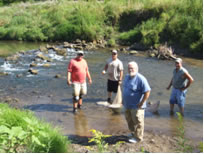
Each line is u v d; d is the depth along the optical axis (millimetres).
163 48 15828
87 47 19125
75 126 6219
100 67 12906
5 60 14469
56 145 4465
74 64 7109
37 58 14867
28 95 8688
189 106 7625
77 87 7125
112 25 23141
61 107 7609
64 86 9789
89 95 8742
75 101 7152
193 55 15914
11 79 10727
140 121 5191
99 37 21359
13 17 26922
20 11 28031
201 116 6875
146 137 5559
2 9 30000
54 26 23688
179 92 6852
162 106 7680
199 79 10641
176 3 20453
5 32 24188
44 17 25797
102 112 7223
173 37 17828
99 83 10133
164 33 18359
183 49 16703
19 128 4172
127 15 23156
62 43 21344
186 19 17844
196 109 7383
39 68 12750
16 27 24375
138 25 21438
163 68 12742
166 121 6559
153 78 10852
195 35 16578
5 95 8641
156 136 5621
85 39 21453
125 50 18141
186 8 19141
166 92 9047
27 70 12336
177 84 6832
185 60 14742
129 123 5504
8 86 9727
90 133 5816
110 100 8250
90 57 15516
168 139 5461
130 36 20375
